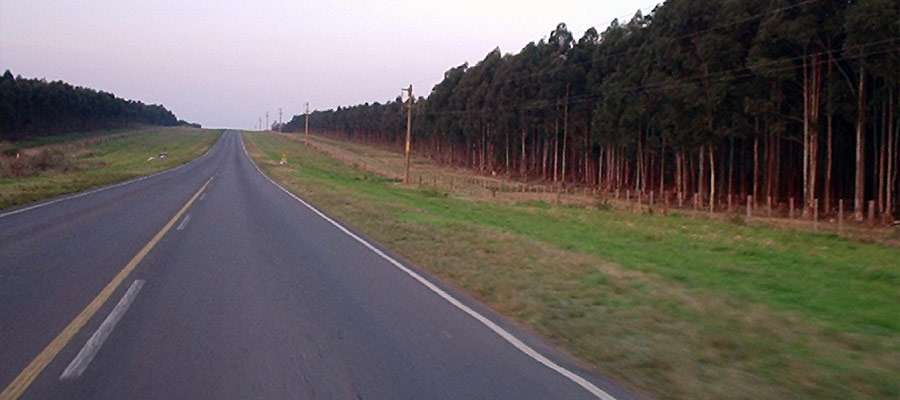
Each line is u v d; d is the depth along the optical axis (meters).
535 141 83.00
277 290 10.79
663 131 48.34
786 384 6.67
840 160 48.44
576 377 6.75
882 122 39.50
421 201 36.91
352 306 9.78
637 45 53.53
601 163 67.44
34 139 108.69
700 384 6.64
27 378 6.26
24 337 7.68
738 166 58.03
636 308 10.09
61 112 125.69
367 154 128.50
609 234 23.39
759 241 23.45
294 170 65.81
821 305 11.34
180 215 22.81
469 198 44.62
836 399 6.25
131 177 47.84
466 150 102.69
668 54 45.81
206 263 13.30
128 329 8.12
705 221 32.81
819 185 48.66
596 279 12.45
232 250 15.22
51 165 53.78
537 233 22.38
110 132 153.12
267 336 7.96
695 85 43.97
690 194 57.12
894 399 6.28
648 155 60.97
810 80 41.00
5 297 9.83
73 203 26.72
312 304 9.84
